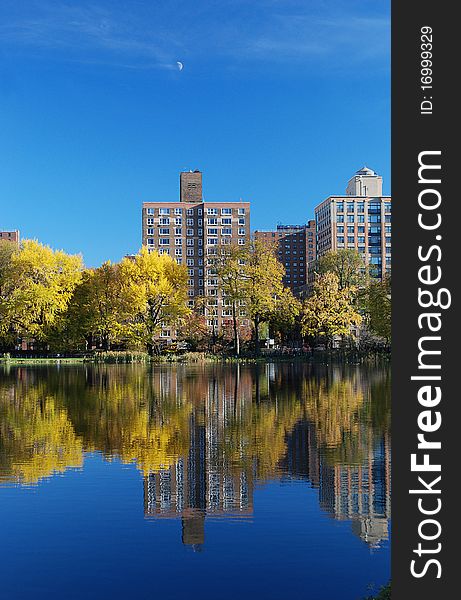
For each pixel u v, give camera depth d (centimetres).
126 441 1947
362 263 10288
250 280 7838
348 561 982
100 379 4762
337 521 1162
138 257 8338
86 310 8275
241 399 3111
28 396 3375
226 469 1568
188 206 15512
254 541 1067
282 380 4391
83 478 1480
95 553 1016
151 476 1502
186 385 4056
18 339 8888
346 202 15238
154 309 8506
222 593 873
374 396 3178
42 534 1102
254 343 9031
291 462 1636
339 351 7362
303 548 1034
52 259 8050
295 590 882
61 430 2161
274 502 1282
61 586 895
